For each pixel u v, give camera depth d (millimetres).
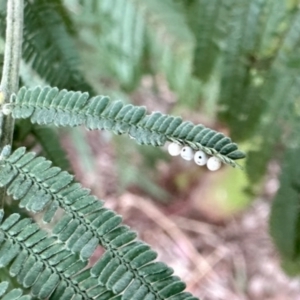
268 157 68
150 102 143
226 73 66
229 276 142
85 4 80
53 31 64
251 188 71
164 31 84
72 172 63
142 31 84
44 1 63
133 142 114
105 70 92
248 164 69
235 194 136
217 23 64
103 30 86
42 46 64
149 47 87
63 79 65
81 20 84
